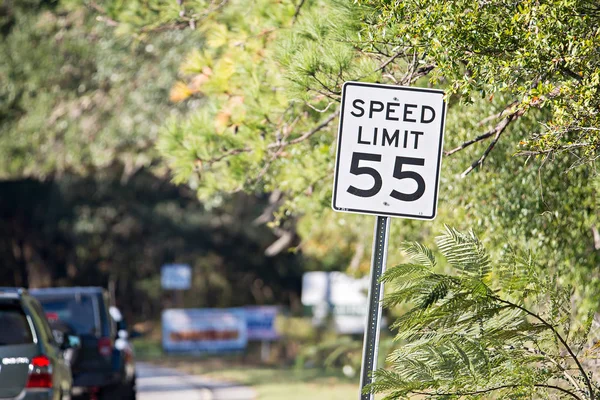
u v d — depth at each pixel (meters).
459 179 21.75
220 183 22.17
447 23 14.89
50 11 50.47
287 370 70.19
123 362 38.53
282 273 133.12
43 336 27.47
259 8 19.52
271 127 20.06
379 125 15.01
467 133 21.34
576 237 21.33
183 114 46.97
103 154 50.47
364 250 41.12
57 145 52.22
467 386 13.82
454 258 14.58
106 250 121.50
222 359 94.12
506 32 14.75
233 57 19.61
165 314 97.50
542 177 20.67
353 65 17.36
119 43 46.84
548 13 14.31
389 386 14.01
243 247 129.38
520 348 14.41
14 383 26.22
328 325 94.50
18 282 110.94
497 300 13.98
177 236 125.50
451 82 15.62
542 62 14.61
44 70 51.47
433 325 14.05
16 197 106.69
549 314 14.56
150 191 117.31
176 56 45.72
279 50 17.62
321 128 20.59
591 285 20.95
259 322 97.44
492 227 21.22
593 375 16.34
